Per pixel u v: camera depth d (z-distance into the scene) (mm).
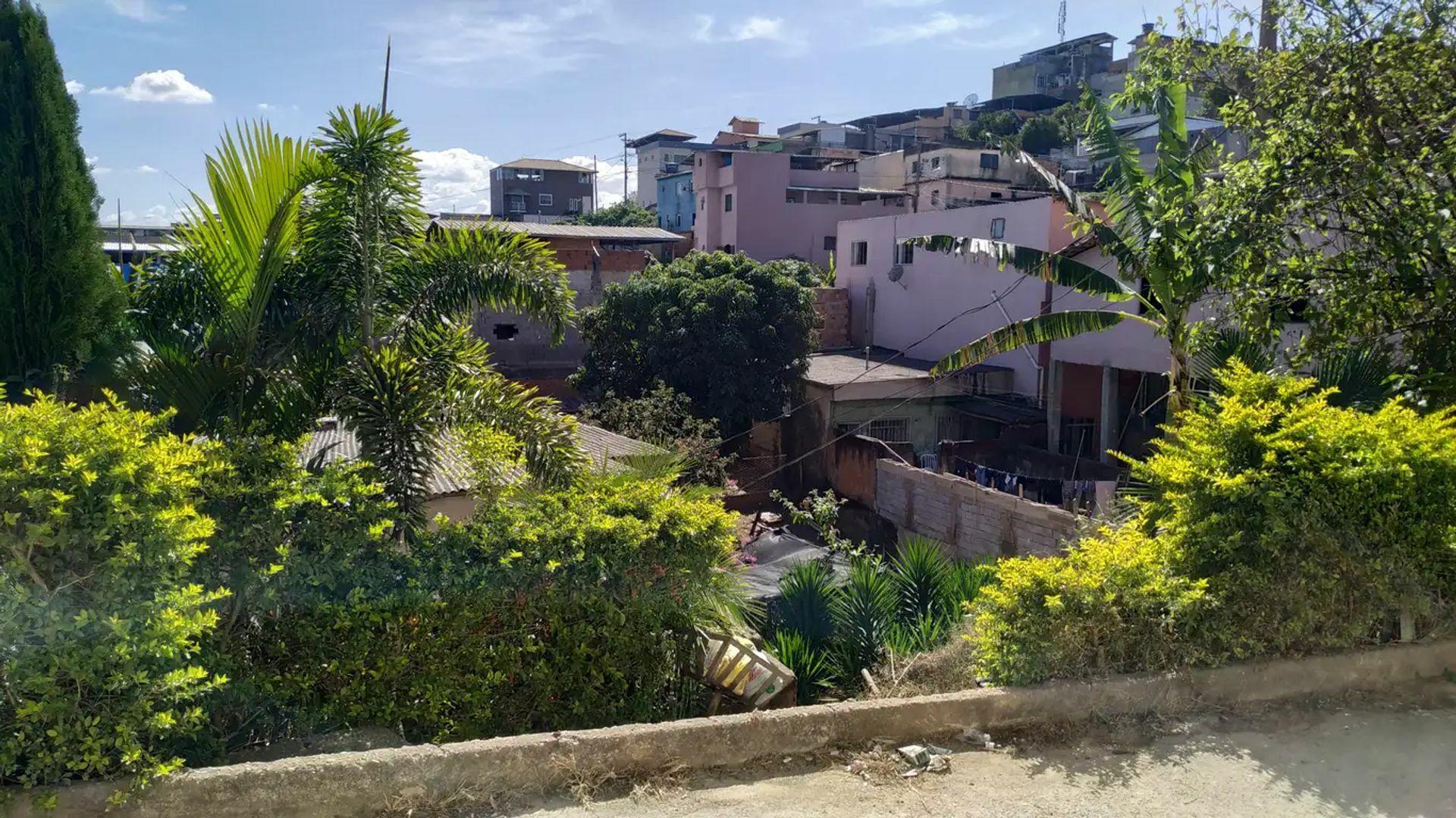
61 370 5457
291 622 3904
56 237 5469
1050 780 3805
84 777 3031
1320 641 4746
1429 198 6523
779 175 39531
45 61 5453
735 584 4977
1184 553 4914
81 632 3018
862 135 56938
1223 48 7891
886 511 17078
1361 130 6832
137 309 5633
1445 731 4281
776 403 21906
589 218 50094
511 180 61719
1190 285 9422
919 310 26359
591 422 20297
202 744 3611
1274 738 4211
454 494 8188
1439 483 4938
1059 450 20562
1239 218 7113
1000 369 23062
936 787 3711
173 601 3154
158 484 3285
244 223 5258
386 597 3982
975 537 14695
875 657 6738
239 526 3764
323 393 5562
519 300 6328
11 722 2982
